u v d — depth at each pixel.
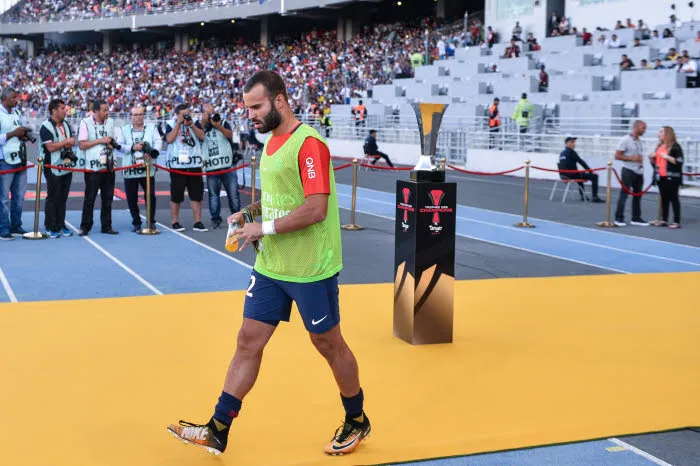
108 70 63.75
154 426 4.74
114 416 4.89
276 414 4.98
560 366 6.09
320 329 4.25
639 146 15.10
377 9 55.06
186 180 13.28
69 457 4.27
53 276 9.45
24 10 73.75
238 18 58.09
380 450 4.43
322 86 44.88
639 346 6.70
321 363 6.03
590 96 28.55
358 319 7.53
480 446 4.51
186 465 4.20
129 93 57.78
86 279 9.32
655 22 33.75
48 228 12.43
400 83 37.56
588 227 14.95
